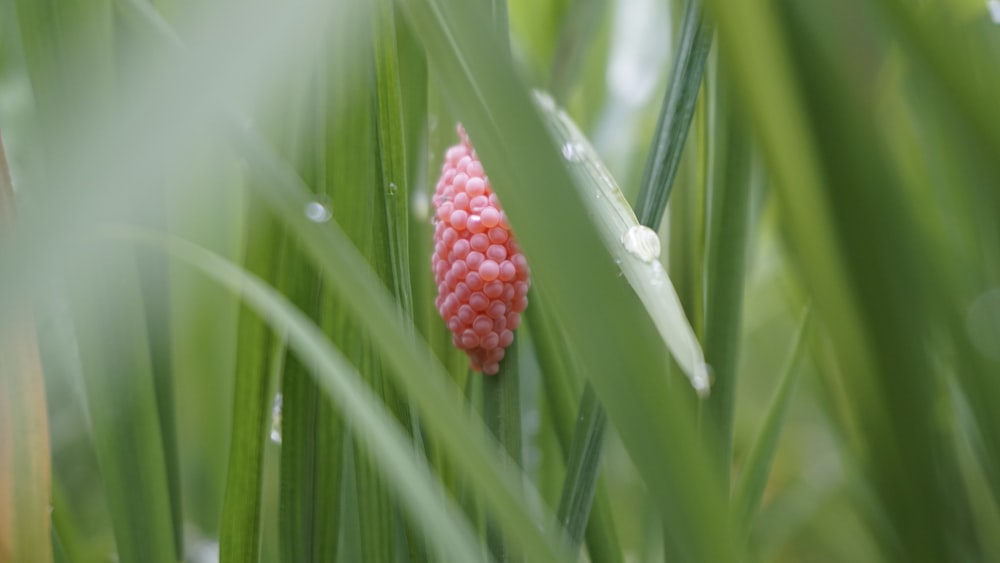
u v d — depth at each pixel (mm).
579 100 513
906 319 278
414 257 377
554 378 380
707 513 287
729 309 361
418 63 377
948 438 314
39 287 277
